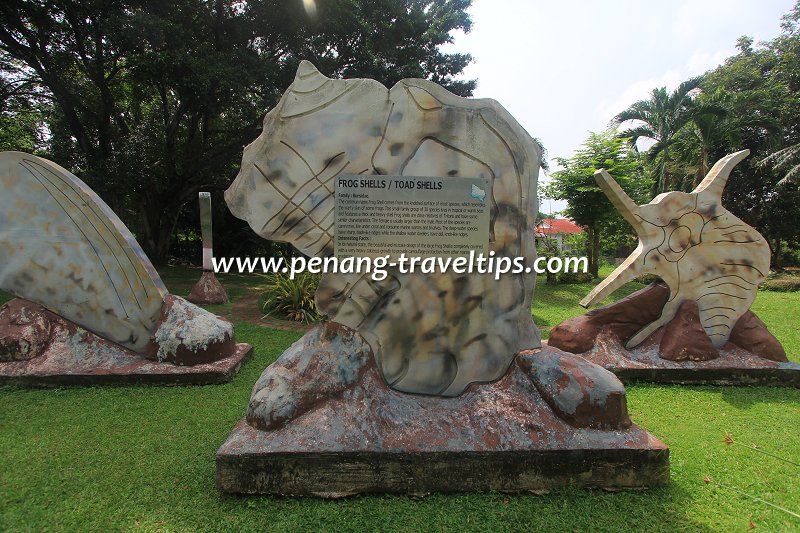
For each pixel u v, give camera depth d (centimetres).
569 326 427
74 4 911
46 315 375
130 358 376
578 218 1112
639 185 1170
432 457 223
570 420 235
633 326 421
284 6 1034
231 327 419
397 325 261
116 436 280
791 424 315
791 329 592
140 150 1041
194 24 1091
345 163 254
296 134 252
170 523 203
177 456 257
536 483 227
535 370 251
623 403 240
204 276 743
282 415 230
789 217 1688
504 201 261
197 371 366
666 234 418
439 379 263
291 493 221
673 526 206
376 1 1140
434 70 1241
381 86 254
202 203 729
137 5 956
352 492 222
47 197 369
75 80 1117
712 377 393
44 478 235
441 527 203
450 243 259
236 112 1170
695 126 1270
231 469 218
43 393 344
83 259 374
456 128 257
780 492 233
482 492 226
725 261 420
